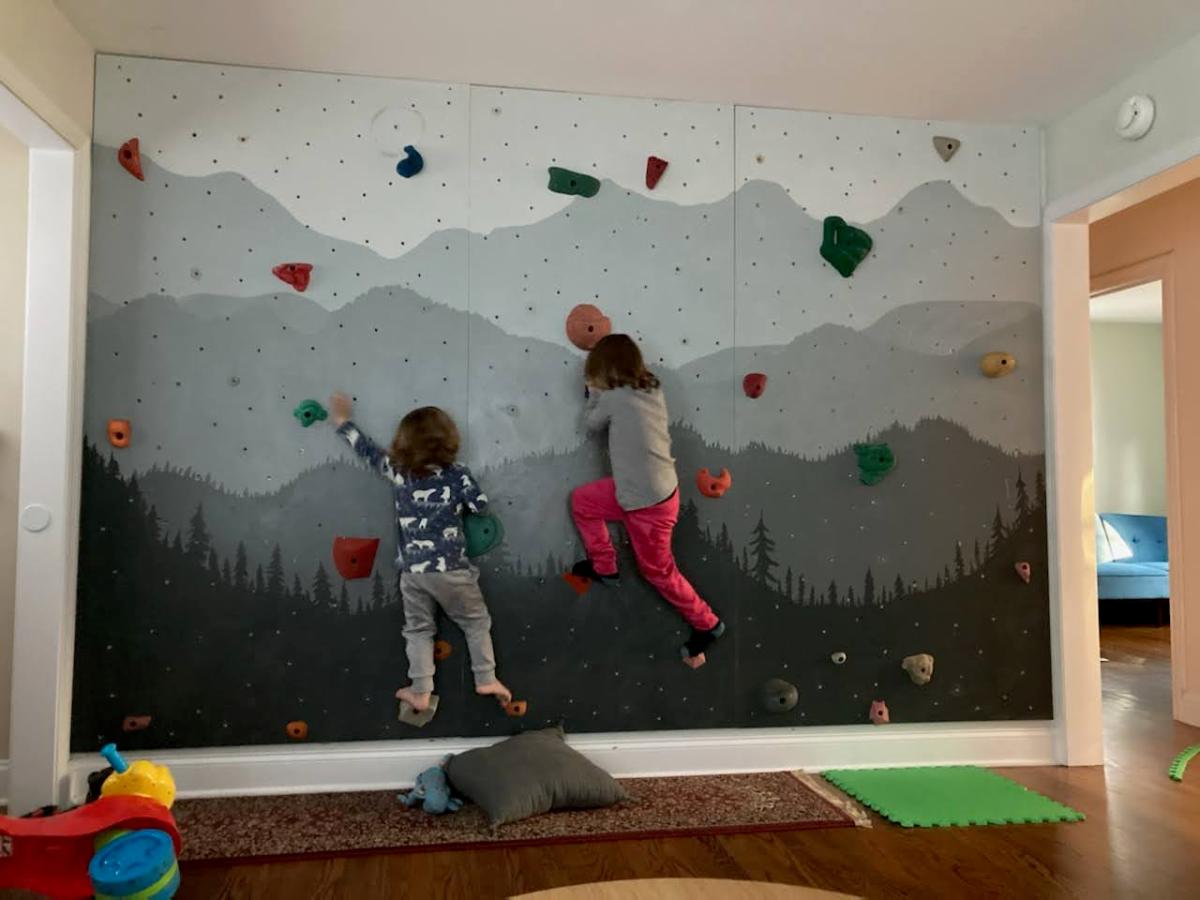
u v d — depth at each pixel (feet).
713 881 7.55
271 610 9.73
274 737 9.70
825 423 10.77
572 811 9.11
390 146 10.04
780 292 10.73
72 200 9.19
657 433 9.74
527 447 10.16
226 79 9.80
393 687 9.89
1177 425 13.33
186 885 7.44
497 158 10.23
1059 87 10.25
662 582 9.97
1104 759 11.10
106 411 9.52
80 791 9.23
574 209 10.34
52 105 8.55
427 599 9.66
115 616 9.48
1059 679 11.01
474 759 9.37
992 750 10.88
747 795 9.60
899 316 10.98
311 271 9.87
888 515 10.86
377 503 9.93
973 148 11.22
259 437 9.77
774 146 10.78
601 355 9.80
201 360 9.70
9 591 9.56
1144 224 14.14
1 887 6.87
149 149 9.66
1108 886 7.52
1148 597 21.75
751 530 10.57
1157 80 9.59
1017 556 11.10
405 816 8.95
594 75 9.99
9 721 9.36
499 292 10.18
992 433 11.11
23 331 9.69
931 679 10.87
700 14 8.69
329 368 9.88
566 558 10.21
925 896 7.31
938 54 9.49
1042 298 11.30
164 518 9.59
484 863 7.92
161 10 8.69
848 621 10.74
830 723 10.67
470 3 8.50
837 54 9.50
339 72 9.96
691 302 10.53
